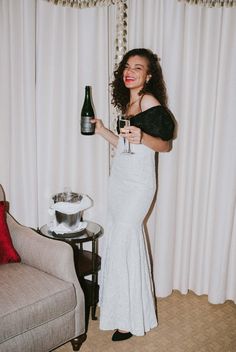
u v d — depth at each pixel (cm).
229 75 240
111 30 252
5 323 173
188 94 253
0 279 198
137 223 215
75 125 263
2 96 254
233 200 254
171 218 262
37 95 253
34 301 184
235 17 235
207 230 270
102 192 270
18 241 226
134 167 208
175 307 264
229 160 249
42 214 271
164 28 239
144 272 224
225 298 276
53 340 196
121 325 221
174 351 217
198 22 243
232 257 271
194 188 269
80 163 267
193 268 282
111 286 219
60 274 204
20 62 246
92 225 252
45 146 262
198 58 249
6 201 269
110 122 263
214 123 253
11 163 257
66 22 248
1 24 245
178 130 251
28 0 236
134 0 239
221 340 227
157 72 225
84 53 250
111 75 257
